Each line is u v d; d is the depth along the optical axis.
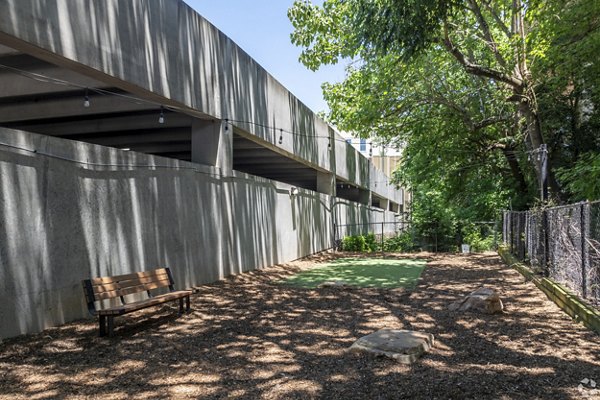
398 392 3.92
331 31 16.45
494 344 5.39
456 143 18.83
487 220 22.70
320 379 4.27
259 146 15.32
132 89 8.09
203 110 10.01
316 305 7.89
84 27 6.76
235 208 11.55
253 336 5.84
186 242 9.30
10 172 5.48
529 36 11.75
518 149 17.59
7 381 4.20
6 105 11.06
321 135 20.02
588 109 15.49
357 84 17.91
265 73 13.55
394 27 10.34
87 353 5.06
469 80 17.81
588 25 10.77
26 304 5.63
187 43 9.47
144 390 4.03
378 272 12.75
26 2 5.82
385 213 39.06
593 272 6.54
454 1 10.60
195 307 7.63
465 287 9.78
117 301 7.38
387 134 18.52
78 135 13.90
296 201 16.66
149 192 8.21
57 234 6.16
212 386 4.12
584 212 6.73
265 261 13.41
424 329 6.16
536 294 8.62
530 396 3.83
